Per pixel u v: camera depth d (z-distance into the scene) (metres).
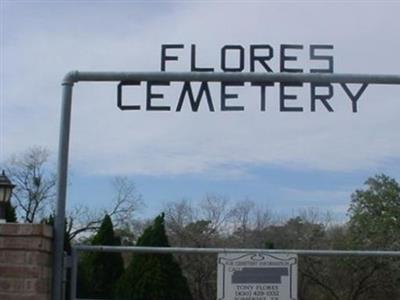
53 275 6.30
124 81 6.66
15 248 6.02
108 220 18.28
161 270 16.30
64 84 6.58
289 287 6.23
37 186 39.81
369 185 31.03
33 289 5.97
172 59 6.79
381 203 30.56
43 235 6.07
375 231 29.73
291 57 6.78
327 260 21.92
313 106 6.77
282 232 35.97
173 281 16.45
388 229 29.73
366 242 29.56
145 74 6.61
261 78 6.61
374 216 30.48
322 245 31.20
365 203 30.88
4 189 8.21
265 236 36.94
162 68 6.78
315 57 6.78
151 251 6.33
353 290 22.02
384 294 22.62
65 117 6.50
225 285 6.23
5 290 5.97
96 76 6.59
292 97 6.74
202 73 6.60
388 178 30.84
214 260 20.28
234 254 6.27
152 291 16.14
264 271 6.25
